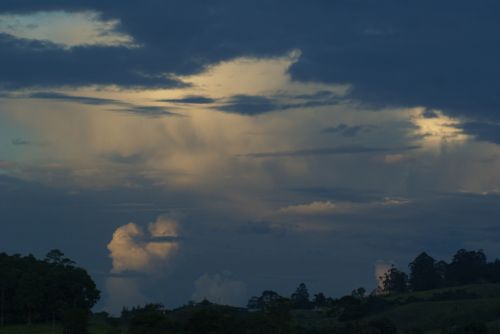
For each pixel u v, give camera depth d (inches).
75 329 7298.2
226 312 7691.9
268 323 6904.5
